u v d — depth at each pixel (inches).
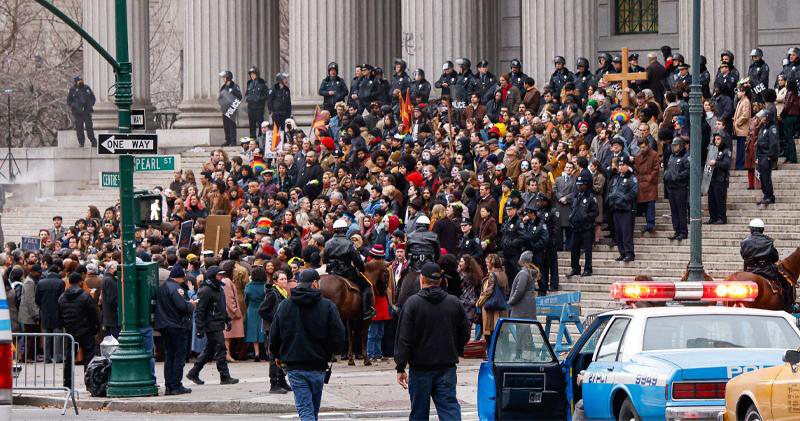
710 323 1201.4
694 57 1934.1
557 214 2327.8
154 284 1798.7
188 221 2539.4
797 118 2536.9
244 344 2208.4
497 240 2303.2
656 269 2310.5
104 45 3946.9
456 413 1288.1
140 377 1795.0
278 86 3351.4
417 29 3280.0
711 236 2325.3
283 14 6343.5
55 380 2009.1
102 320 2207.2
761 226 1834.4
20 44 5925.2
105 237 2810.0
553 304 2076.8
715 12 2923.2
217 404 1712.6
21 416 1688.0
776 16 3880.4
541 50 3142.2
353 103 3070.9
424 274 1279.5
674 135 2405.3
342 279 1974.7
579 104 2758.4
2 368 1115.3
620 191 2311.8
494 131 2588.6
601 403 1227.9
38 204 3688.5
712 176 2316.7
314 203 2463.1
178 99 6338.6
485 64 2962.6
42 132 5979.3
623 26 4158.5
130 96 1820.9
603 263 2354.8
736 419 1101.7
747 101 2469.2
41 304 2236.7
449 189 2309.3
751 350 1162.0
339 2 3511.3
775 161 2365.9
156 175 3538.4
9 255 2411.4
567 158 2402.8
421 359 1275.8
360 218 2319.1
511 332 1323.8
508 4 4178.2
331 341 1305.4
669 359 1144.2
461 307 1288.1
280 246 2335.1
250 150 3070.9
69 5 5989.2
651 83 2787.9
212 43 3727.9
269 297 1860.2
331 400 1726.1
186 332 1807.3
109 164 3777.1
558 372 1312.7
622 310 1261.1
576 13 3120.1
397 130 2822.3
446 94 2984.7
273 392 1781.5
